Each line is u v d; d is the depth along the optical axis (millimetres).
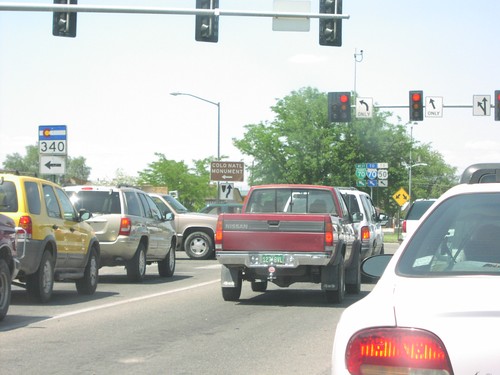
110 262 19812
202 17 22797
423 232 4676
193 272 24125
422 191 124812
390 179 72500
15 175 14547
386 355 3658
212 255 30734
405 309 3797
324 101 72125
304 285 20078
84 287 16969
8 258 12289
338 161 70562
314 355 10008
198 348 10461
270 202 17125
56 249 15180
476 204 4789
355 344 3760
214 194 84250
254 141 72375
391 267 4469
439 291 3982
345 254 16797
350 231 17094
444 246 4570
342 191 21641
